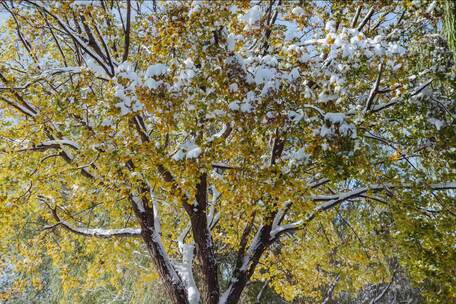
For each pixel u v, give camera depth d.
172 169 5.68
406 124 6.89
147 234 7.57
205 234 7.35
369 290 17.75
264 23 6.49
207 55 5.55
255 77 5.50
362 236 9.79
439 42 6.67
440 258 6.86
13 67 8.01
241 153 5.68
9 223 7.43
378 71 6.51
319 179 7.74
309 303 15.54
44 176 6.65
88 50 7.01
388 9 6.93
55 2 6.11
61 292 12.37
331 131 5.48
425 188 6.63
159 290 11.73
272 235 7.48
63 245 9.39
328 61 6.17
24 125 6.33
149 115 7.38
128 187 6.21
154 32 6.08
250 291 15.38
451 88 7.25
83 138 5.98
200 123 5.62
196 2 5.34
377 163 6.77
